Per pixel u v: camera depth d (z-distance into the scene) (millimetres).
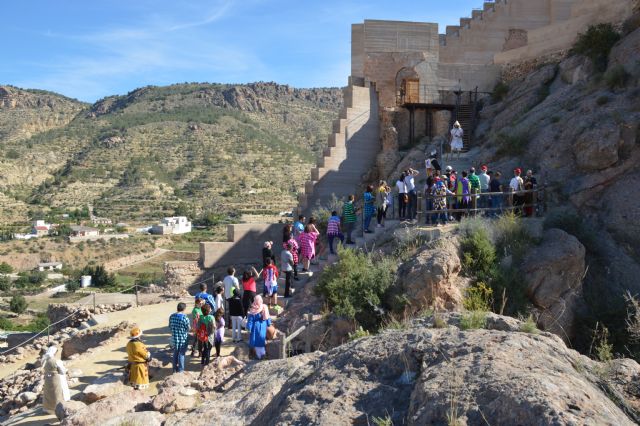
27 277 77688
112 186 147875
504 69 26938
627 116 17531
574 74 22031
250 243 24047
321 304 14539
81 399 10766
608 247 15742
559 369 4523
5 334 28484
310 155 179000
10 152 161125
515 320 6551
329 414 4598
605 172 17125
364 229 18281
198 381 9930
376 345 5449
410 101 26953
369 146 26500
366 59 27156
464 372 4430
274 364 7770
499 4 28719
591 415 3670
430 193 16875
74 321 21625
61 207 134375
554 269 13555
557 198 17438
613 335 12953
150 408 8805
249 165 159000
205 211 125438
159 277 72750
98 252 93125
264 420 5332
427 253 13523
